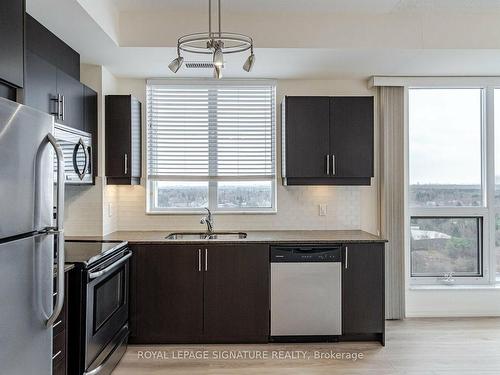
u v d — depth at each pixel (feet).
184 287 12.03
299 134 13.23
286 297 12.09
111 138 12.92
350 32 11.31
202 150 14.46
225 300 12.07
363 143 13.26
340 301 12.11
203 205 14.75
